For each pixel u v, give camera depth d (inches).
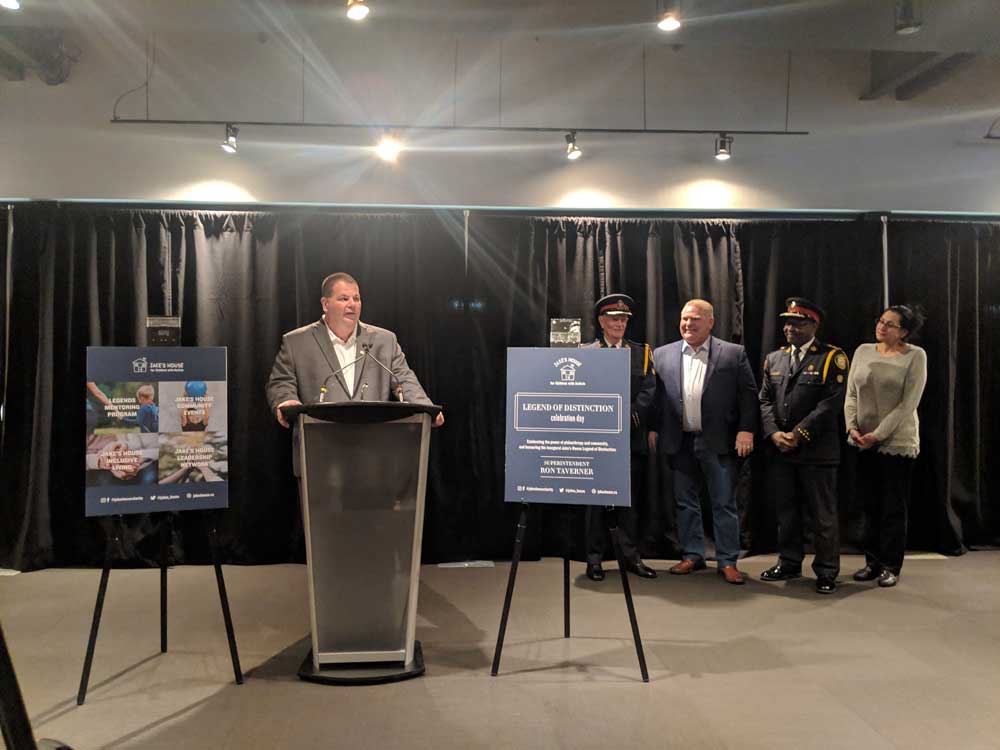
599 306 151.2
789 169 175.9
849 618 124.3
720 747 78.8
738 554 151.6
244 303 165.5
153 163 166.1
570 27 140.6
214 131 167.3
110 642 112.4
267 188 168.6
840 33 140.9
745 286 175.8
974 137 178.5
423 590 143.3
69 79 164.6
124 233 164.9
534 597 137.7
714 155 174.2
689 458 155.7
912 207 177.2
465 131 171.6
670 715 86.6
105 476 93.6
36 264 161.0
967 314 177.8
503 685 95.3
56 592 140.2
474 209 172.2
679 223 174.6
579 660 104.7
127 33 165.3
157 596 138.0
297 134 169.0
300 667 100.5
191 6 135.0
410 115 170.9
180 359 97.7
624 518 153.6
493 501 169.0
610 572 156.8
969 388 176.9
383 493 98.1
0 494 157.6
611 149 173.3
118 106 165.3
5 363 161.5
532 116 172.7
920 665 102.8
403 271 169.5
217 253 166.4
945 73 161.6
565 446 100.2
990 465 178.5
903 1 129.0
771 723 84.5
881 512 148.0
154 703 89.8
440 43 171.2
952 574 153.9
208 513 98.5
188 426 97.7
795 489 150.0
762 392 154.6
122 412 94.8
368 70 170.4
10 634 116.0
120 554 158.4
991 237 179.5
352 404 92.7
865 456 153.9
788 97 175.3
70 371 161.0
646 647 110.1
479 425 169.0
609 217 177.2
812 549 173.6
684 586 145.0
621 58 173.2
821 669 101.3
